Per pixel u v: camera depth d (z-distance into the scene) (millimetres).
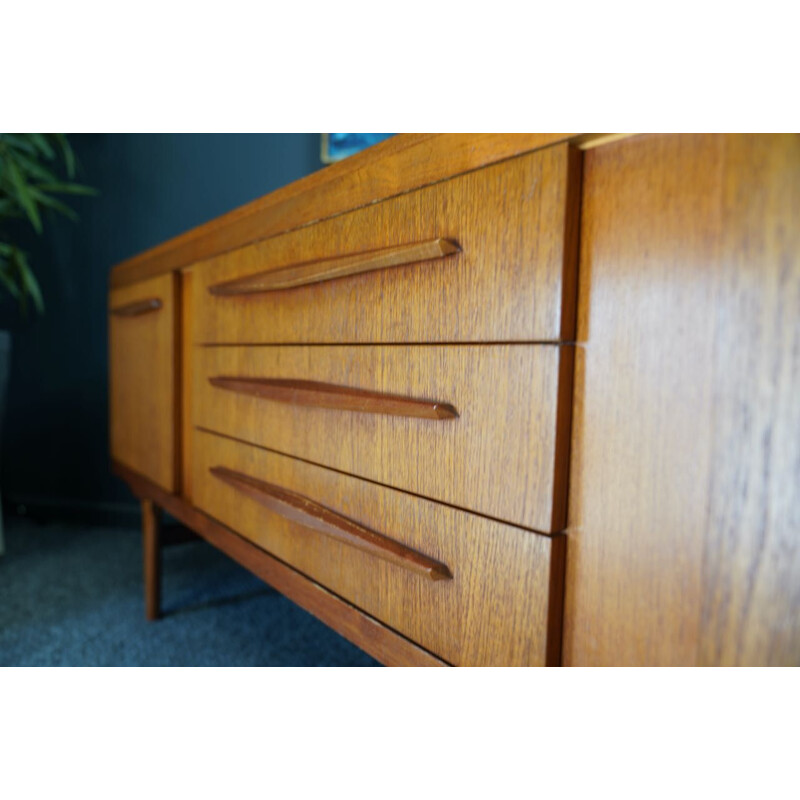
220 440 813
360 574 564
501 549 423
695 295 333
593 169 375
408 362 493
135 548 1567
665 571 350
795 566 350
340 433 581
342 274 549
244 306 737
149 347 1021
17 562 1448
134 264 1072
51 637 1045
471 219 433
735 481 334
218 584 1324
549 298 382
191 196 1629
